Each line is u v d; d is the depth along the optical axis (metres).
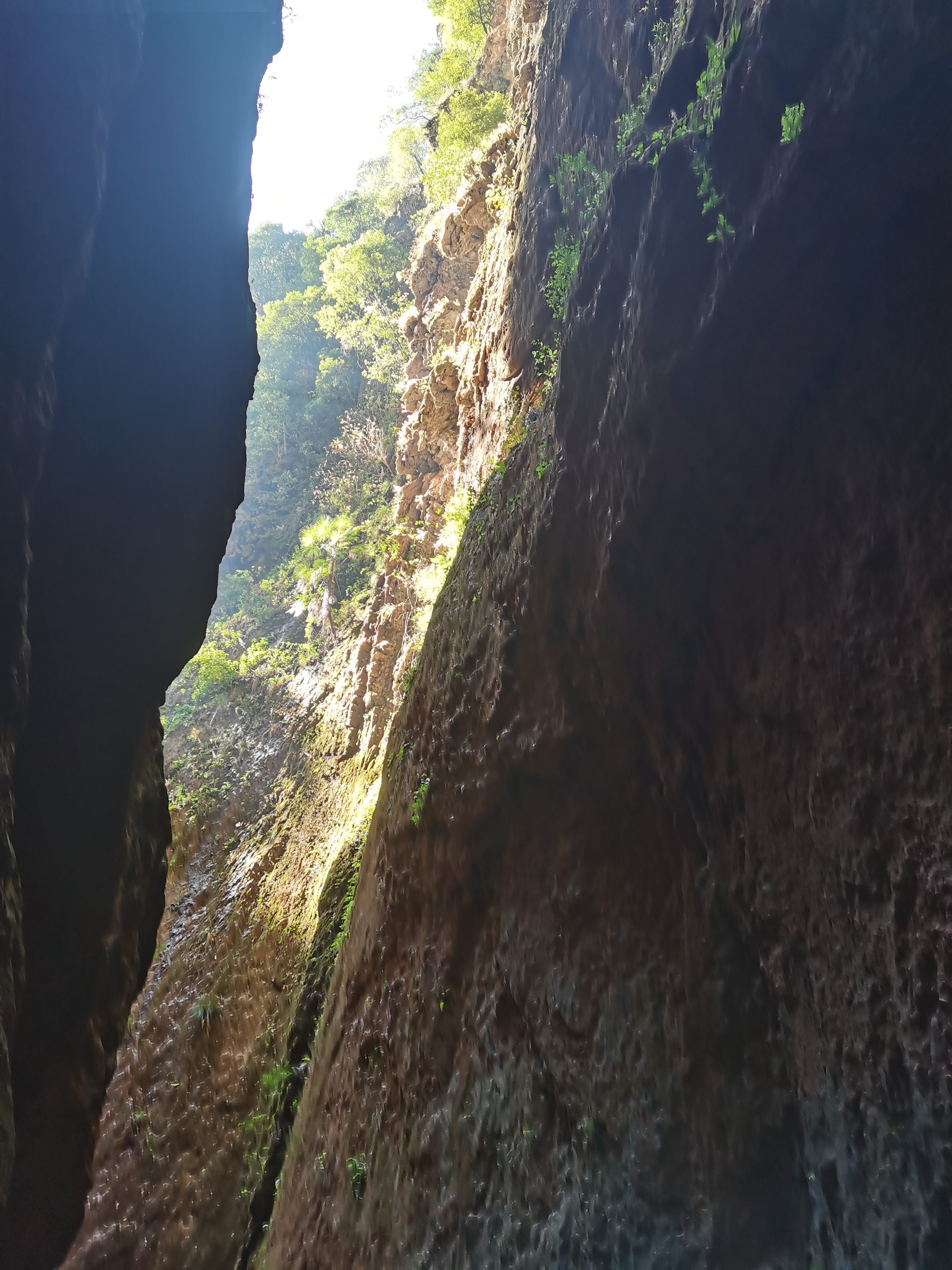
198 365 6.21
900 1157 2.86
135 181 5.50
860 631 3.12
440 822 6.67
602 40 7.53
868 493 3.06
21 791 4.68
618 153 4.70
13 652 3.26
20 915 3.38
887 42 2.60
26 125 3.34
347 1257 6.47
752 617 3.76
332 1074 7.96
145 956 6.63
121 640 5.64
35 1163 4.77
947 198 2.61
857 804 3.13
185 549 6.25
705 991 4.08
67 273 3.59
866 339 3.01
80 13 3.64
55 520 4.96
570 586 5.20
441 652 7.52
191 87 5.85
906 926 2.88
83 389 5.14
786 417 3.40
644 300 3.80
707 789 4.21
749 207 3.24
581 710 5.23
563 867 5.30
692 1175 3.90
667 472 3.95
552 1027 5.05
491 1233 5.01
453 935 6.35
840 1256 3.09
